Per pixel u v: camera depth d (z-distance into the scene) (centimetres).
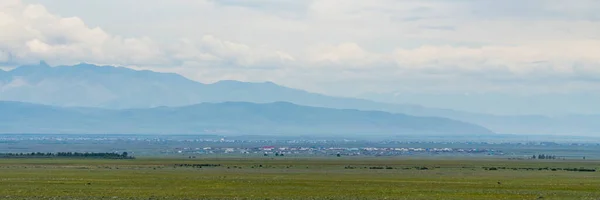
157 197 16412
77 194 17000
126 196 16600
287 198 16400
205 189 18950
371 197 16825
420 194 17800
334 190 18925
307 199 16175
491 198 16762
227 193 17662
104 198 16012
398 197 16888
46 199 15600
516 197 17050
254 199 16100
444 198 16688
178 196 16712
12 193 16962
